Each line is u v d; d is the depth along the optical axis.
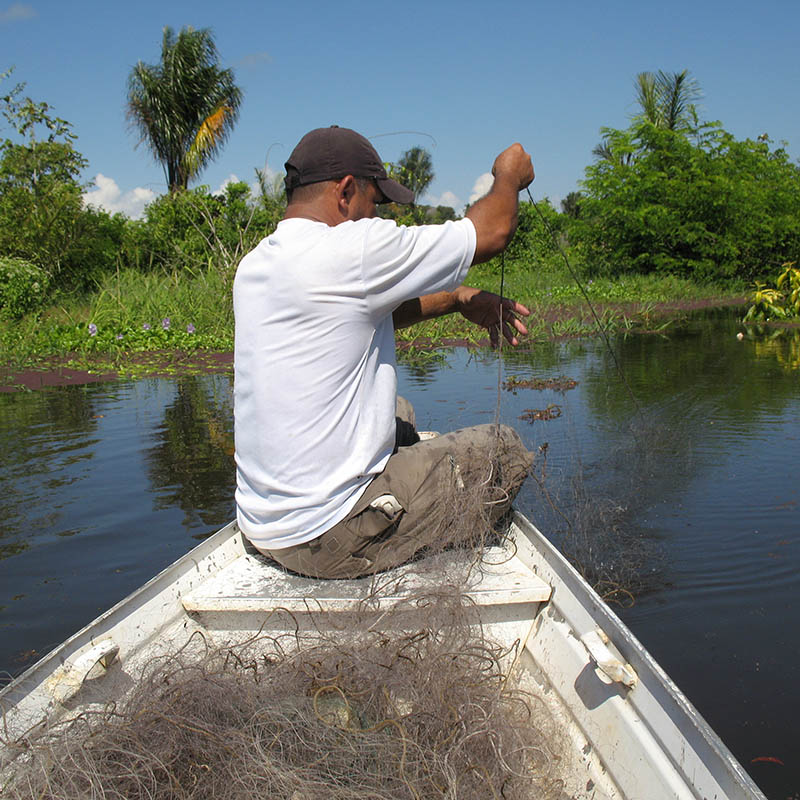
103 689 1.84
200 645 2.11
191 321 12.51
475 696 1.78
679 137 21.44
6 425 6.35
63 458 5.23
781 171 22.94
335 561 2.22
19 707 1.67
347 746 1.62
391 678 1.81
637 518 3.78
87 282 16.95
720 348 9.84
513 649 2.23
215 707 1.70
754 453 4.79
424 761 1.57
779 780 2.08
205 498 4.35
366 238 2.02
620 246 21.86
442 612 2.01
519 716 1.82
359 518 2.19
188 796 1.52
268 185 13.95
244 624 2.23
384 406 2.23
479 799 1.56
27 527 3.94
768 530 3.63
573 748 1.86
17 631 2.91
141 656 2.01
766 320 13.24
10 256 15.55
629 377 7.64
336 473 2.14
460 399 6.71
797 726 2.30
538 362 8.94
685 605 3.00
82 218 16.97
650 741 1.64
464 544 2.36
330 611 2.11
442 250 2.09
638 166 21.59
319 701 1.80
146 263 18.50
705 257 20.91
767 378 7.42
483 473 2.37
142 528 3.91
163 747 1.59
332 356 2.08
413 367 8.83
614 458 4.69
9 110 16.47
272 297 2.09
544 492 4.07
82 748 1.55
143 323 12.12
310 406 2.10
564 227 24.06
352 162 2.21
